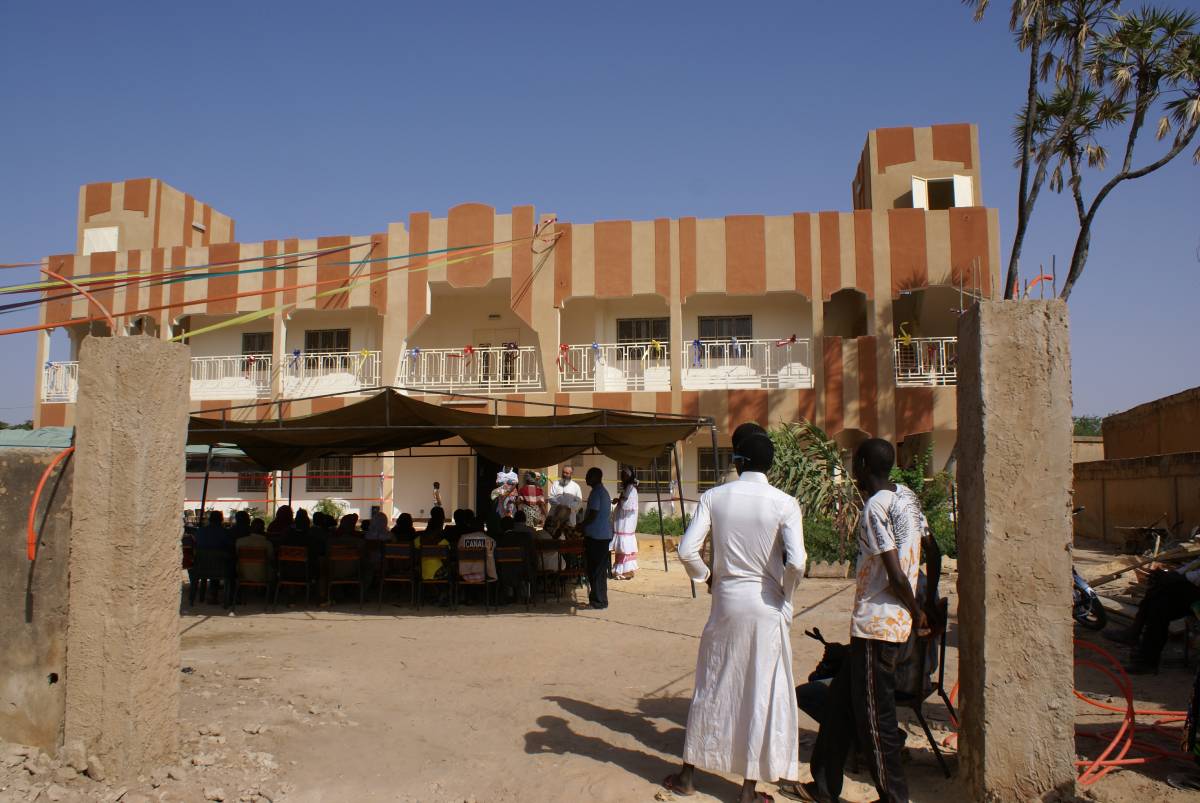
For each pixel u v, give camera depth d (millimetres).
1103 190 17438
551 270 20781
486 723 5535
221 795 4160
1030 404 3932
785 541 4094
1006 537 3908
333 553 10758
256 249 22047
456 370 22688
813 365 20375
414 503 23000
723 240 20406
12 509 4461
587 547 10703
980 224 19641
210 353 23547
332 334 23328
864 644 4023
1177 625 8336
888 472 4203
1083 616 8633
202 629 9125
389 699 6074
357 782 4477
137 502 4273
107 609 4266
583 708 5910
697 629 9031
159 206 24375
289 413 22266
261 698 5902
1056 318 3943
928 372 20328
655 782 4488
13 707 4406
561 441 10992
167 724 4430
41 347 22578
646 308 22031
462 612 10391
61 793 4035
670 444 13156
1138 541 14852
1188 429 18000
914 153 21422
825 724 4258
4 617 4438
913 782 4387
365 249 21484
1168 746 4941
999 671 3887
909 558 4031
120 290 22375
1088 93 17891
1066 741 3820
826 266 20016
